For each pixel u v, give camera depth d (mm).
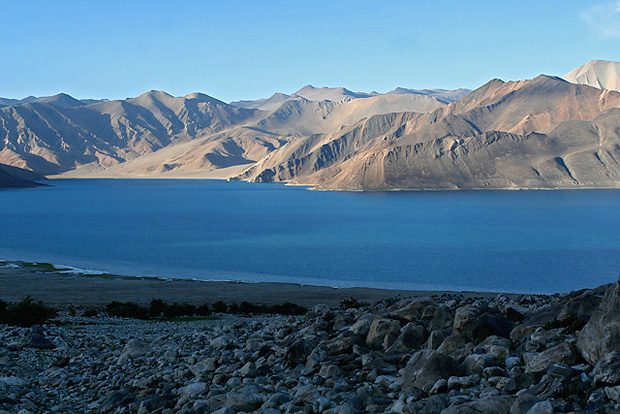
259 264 129750
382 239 185500
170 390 16109
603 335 11750
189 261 134500
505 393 11453
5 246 163250
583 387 10703
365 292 77438
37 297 65188
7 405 15461
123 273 112250
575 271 118438
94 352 23562
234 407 13312
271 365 17734
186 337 27312
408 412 11031
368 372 14727
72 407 15586
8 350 22719
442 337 15852
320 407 12188
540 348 13633
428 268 123875
